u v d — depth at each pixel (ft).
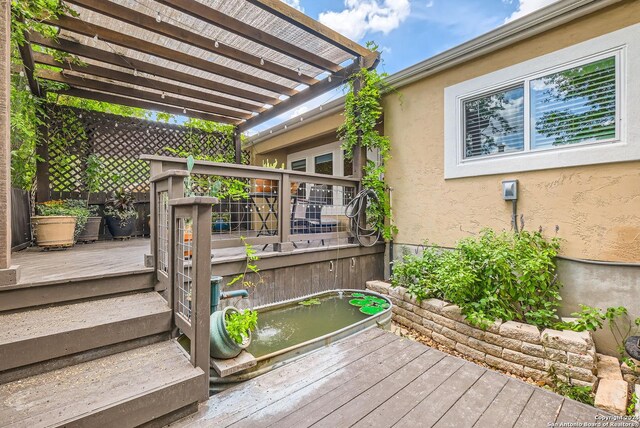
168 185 7.37
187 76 16.49
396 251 16.28
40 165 16.28
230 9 11.54
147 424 5.19
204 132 22.91
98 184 17.85
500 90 12.50
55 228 12.96
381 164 16.97
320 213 17.01
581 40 10.38
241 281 10.85
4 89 6.46
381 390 6.42
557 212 10.93
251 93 18.61
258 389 6.39
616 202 9.75
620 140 9.67
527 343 8.84
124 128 19.48
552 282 10.90
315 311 11.07
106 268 8.56
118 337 6.51
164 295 8.32
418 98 15.26
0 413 4.56
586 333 8.81
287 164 28.09
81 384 5.37
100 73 15.56
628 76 9.49
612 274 9.81
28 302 6.86
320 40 13.61
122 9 11.27
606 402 7.27
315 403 5.94
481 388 6.59
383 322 10.25
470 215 13.33
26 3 10.35
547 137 11.25
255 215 21.61
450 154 13.93
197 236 5.94
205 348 6.02
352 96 15.97
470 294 10.42
